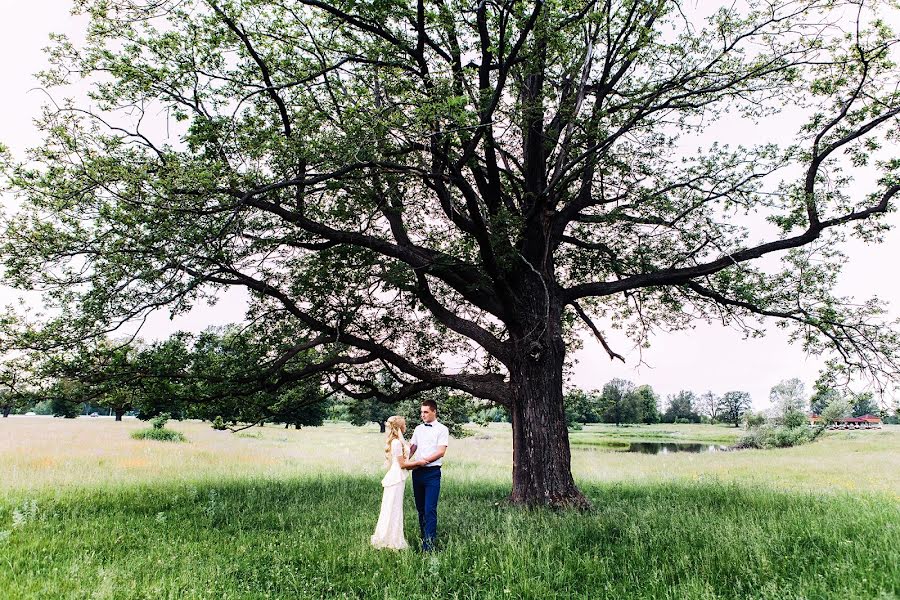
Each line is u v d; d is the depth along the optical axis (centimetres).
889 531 646
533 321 1047
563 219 1147
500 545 661
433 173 865
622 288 1147
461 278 1092
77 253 873
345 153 792
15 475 1445
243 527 841
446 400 1555
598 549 662
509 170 1101
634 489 1280
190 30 955
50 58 895
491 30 880
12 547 655
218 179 806
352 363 1166
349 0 790
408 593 523
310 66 956
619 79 1143
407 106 830
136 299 838
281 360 1115
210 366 1128
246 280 1021
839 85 1039
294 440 4244
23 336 909
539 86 1035
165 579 546
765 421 5362
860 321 1063
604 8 958
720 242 1106
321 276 1032
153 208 773
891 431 5081
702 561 584
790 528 711
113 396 1084
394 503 709
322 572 585
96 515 901
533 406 1017
